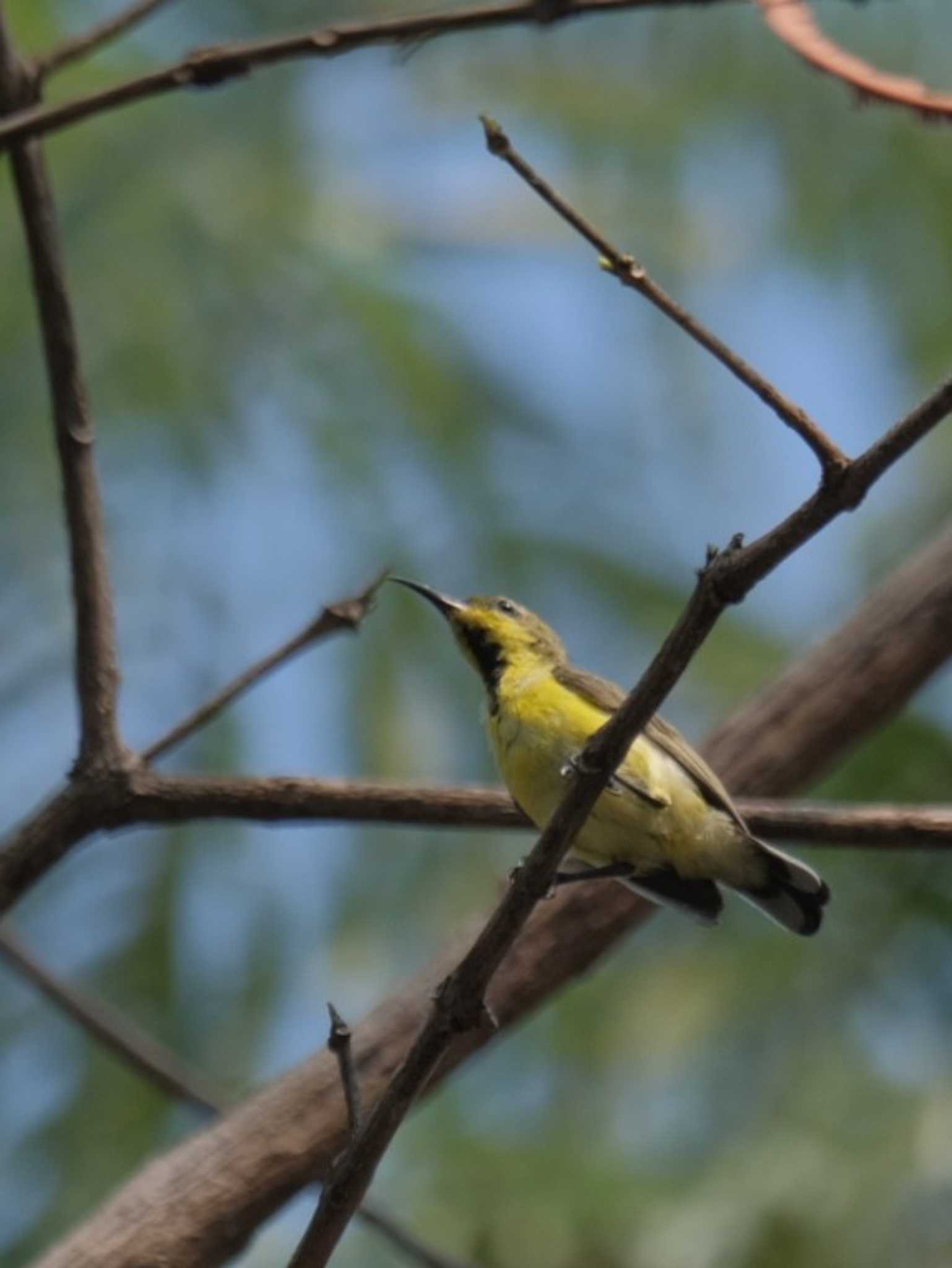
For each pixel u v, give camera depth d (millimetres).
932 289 13336
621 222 13273
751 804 8594
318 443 11609
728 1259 10305
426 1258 8781
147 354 11312
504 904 6410
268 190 12141
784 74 13070
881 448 5906
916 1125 10688
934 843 8273
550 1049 11641
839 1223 10352
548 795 9250
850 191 13273
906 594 9516
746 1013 11562
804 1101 11000
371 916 11336
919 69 12203
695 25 13047
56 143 11758
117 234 11570
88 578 8023
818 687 9398
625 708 6309
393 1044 8445
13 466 10930
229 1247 8070
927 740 11953
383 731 11078
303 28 12609
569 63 13172
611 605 12062
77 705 8328
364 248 12258
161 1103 10836
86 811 7934
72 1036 10945
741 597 6141
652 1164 10992
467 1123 11328
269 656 8086
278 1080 8414
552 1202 10742
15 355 11109
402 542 11586
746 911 11953
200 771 10695
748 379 6031
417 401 12023
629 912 9008
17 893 7918
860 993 11508
